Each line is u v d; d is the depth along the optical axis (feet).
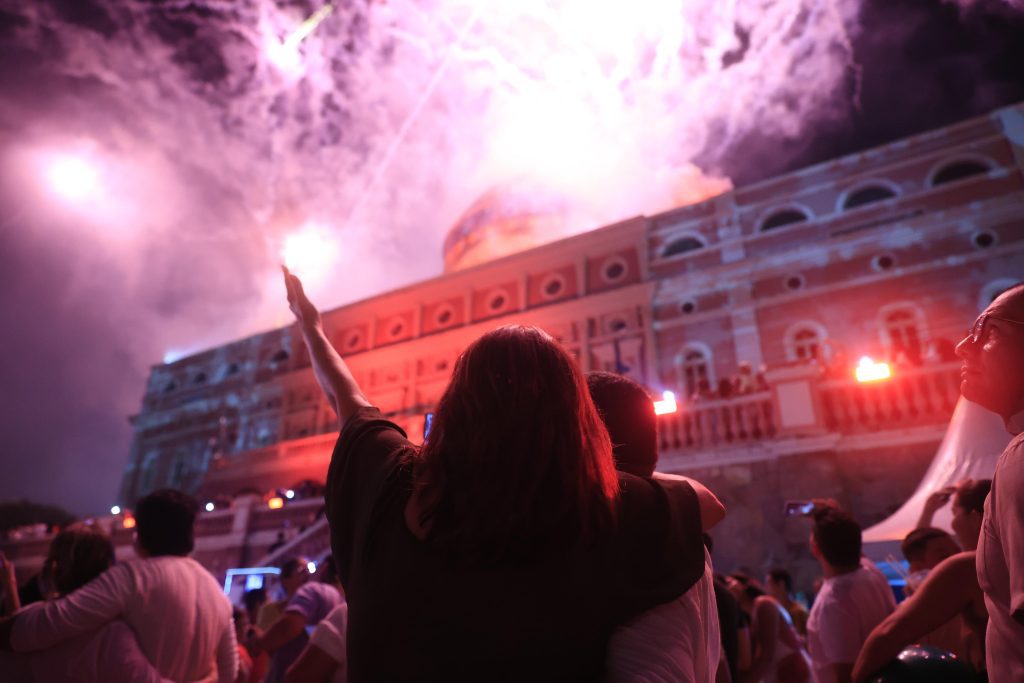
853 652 9.30
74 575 9.04
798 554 34.60
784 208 67.05
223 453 96.58
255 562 58.39
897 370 36.50
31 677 7.90
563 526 3.28
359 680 3.32
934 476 14.62
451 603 3.20
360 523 3.78
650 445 4.60
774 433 38.37
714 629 3.75
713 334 65.00
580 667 3.17
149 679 8.11
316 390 90.43
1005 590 4.22
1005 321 4.66
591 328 71.97
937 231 57.31
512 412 3.47
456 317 82.94
